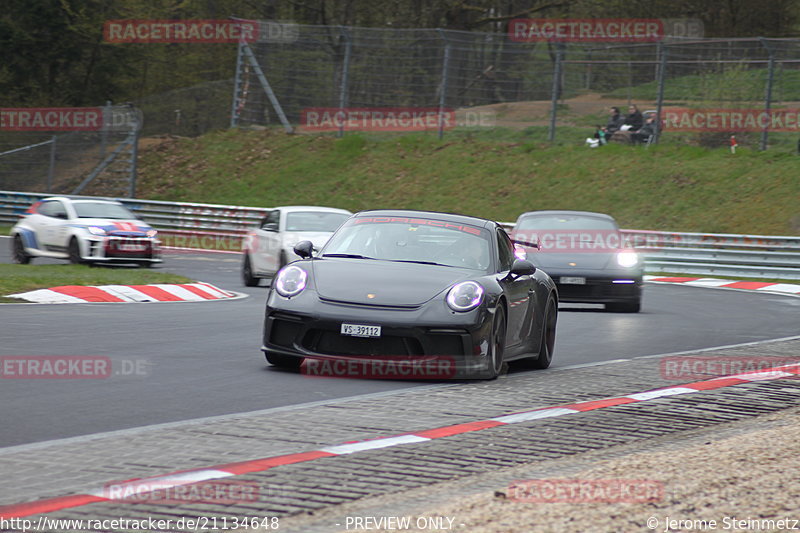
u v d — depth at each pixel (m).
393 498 16.70
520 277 33.69
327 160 125.50
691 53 115.00
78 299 51.59
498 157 119.06
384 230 33.88
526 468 19.23
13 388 26.56
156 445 20.42
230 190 123.50
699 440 22.31
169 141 135.50
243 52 135.50
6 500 16.05
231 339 38.41
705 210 100.88
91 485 17.11
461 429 22.86
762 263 85.62
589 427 23.61
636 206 104.50
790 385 31.16
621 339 44.19
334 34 129.62
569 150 117.19
